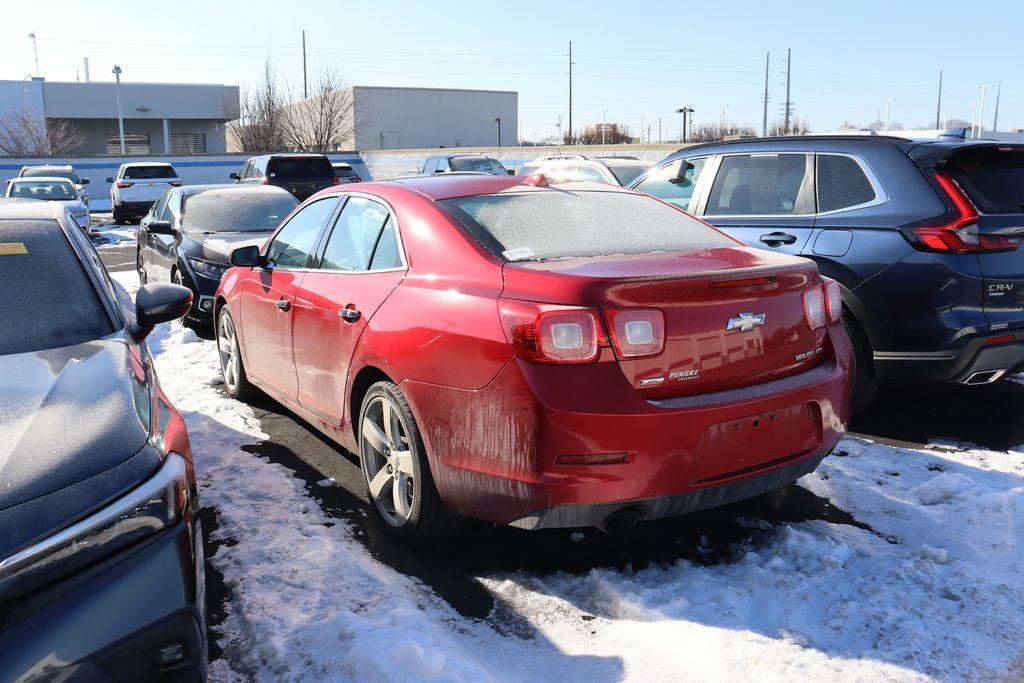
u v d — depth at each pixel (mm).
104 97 46312
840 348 3295
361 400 3662
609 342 2688
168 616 2020
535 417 2674
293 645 2658
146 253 10305
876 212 4621
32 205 3557
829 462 4230
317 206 4359
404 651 2500
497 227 3316
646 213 3775
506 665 2574
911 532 3414
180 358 6879
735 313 2912
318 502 3812
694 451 2768
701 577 3023
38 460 2055
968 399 5367
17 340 2748
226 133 56094
